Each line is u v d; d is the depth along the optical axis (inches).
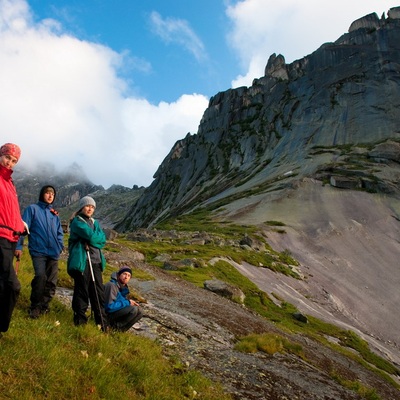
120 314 390.6
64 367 258.4
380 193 4751.5
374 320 2234.3
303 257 3161.9
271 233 3516.2
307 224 3973.9
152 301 725.3
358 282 2829.7
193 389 339.0
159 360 368.5
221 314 818.2
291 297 1903.3
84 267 358.0
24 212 358.3
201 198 7194.9
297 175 5629.9
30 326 300.4
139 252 1617.9
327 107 7647.6
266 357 584.1
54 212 375.6
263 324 939.3
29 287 417.4
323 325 1523.1
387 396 817.5
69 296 524.1
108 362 297.7
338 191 4830.2
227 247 2507.4
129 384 290.7
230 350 553.9
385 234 3905.0
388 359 1472.7
